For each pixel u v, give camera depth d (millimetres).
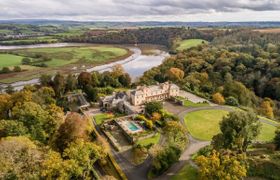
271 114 127562
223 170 56719
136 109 120375
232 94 145000
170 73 177375
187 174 73250
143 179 73688
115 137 98250
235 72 181750
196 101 134000
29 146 62938
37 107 88500
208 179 57219
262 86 163375
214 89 154250
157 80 184250
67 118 89500
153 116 109062
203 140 93688
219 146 73250
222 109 124000
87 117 110062
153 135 97250
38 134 81688
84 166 64062
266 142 84625
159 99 135875
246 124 73438
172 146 78062
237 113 75375
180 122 108562
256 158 72688
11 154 58156
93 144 72250
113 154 86812
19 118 82500
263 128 103625
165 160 73625
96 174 73000
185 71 198500
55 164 58281
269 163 70250
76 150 65375
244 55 194625
